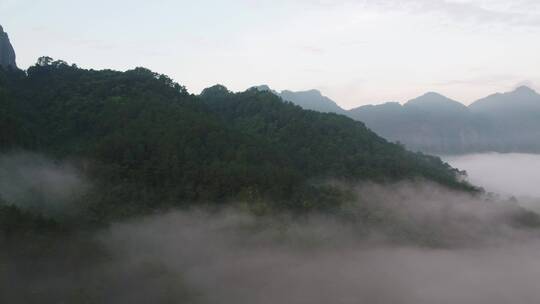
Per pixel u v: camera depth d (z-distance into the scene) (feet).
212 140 326.44
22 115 339.16
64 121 351.46
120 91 380.99
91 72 443.32
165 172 290.97
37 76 439.63
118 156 292.20
